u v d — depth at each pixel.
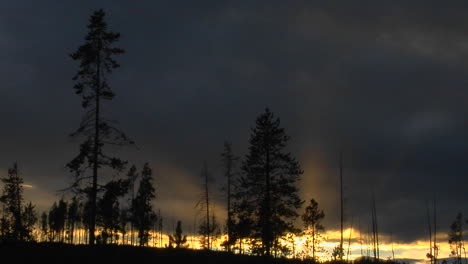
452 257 95.50
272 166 48.12
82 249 34.91
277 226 47.53
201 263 36.00
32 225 77.06
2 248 33.81
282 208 47.78
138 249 37.72
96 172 36.91
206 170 59.88
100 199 37.09
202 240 76.06
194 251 40.62
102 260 32.47
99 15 38.50
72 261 31.50
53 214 89.44
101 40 38.34
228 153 58.38
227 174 58.22
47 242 37.16
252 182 48.28
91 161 36.38
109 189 36.78
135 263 32.97
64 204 86.88
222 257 39.31
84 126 36.94
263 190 48.12
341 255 60.59
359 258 54.97
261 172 48.00
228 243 51.72
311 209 65.94
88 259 32.38
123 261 32.97
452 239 95.25
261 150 48.62
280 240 49.41
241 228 48.28
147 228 74.44
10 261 30.41
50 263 30.70
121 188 37.31
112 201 37.47
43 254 32.53
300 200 47.75
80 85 37.56
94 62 37.91
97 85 37.66
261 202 47.84
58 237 90.12
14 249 33.62
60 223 88.38
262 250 47.25
